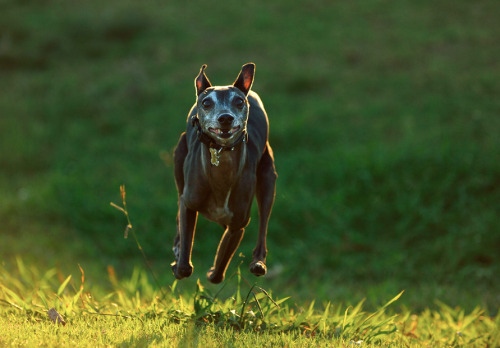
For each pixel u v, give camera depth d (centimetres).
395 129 1591
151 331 535
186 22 2273
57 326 544
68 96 1891
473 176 1316
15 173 1553
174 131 1670
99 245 1230
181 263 529
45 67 2092
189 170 516
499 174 1312
